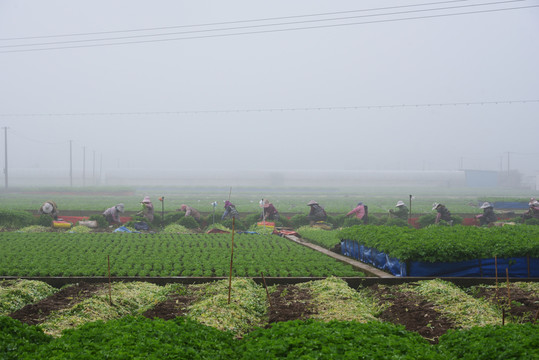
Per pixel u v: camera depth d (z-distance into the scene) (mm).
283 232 33688
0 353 8172
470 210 51281
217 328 11180
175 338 9148
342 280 16500
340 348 8602
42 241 26250
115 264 19641
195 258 21188
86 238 27484
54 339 9742
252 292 14938
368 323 10359
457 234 20719
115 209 36062
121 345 8414
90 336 9055
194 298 14492
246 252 23562
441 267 17766
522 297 14055
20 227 34531
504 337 9062
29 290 14781
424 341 9672
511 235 20406
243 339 10125
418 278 16828
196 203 61031
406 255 17547
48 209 35344
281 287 16234
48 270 18156
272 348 8625
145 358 7867
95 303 12938
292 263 20484
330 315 12156
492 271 17891
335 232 32594
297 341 8789
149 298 14742
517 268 17938
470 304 13023
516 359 8148
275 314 12508
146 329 9344
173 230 33719
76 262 20156
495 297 14320
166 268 19141
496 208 61281
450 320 12141
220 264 19812
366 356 8188
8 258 20359
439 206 36094
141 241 26906
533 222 36469
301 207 53844
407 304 13703
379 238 20297
